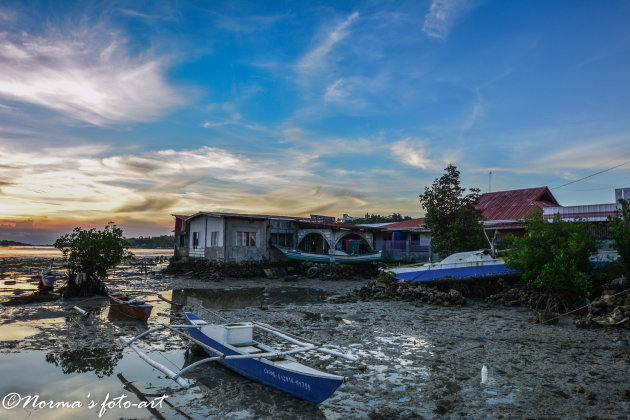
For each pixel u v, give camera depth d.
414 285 21.55
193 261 33.00
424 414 6.89
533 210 18.31
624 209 16.30
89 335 11.91
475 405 7.23
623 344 11.12
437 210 24.75
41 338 11.48
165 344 11.06
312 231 33.75
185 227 36.25
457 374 8.87
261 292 23.19
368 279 31.33
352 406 7.21
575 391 7.86
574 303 16.06
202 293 22.33
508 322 14.54
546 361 9.78
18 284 25.22
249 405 7.23
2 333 12.02
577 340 11.80
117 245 20.52
